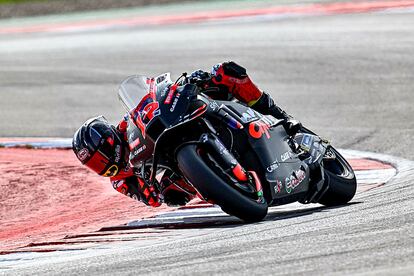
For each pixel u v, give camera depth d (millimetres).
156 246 17719
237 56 53656
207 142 18906
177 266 14688
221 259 14812
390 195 21484
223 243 16656
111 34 67750
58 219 25312
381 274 12125
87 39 66875
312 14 63781
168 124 18891
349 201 22391
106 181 29875
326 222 17984
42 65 59281
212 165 18953
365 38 53406
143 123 19344
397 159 29281
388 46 50719
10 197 28406
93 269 15531
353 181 22250
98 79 53281
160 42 61406
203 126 19312
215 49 56594
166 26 67938
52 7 89312
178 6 79188
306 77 47062
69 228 23906
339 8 64750
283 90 45094
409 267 12344
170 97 19156
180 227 21562
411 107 38562
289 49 53500
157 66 54531
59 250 20062
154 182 19922
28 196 28422
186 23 68000
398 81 43781
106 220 24422
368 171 27703
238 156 20062
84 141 20562
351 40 53406
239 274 13352
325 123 37594
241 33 60281
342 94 42750
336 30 56719
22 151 36719
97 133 20609
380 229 15844
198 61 54156
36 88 52531
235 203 18703
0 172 32094
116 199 27109
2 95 51500
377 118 37250
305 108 40969
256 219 19328
